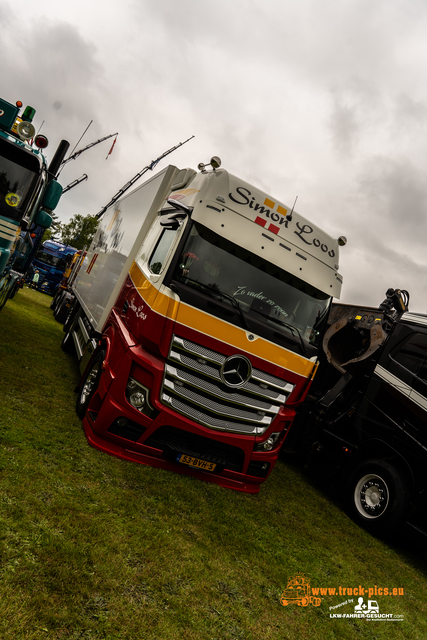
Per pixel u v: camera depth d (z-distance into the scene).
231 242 4.82
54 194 6.04
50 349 8.59
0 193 5.20
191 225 4.65
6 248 5.25
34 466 3.74
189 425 4.66
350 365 7.37
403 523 5.68
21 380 5.91
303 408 7.95
